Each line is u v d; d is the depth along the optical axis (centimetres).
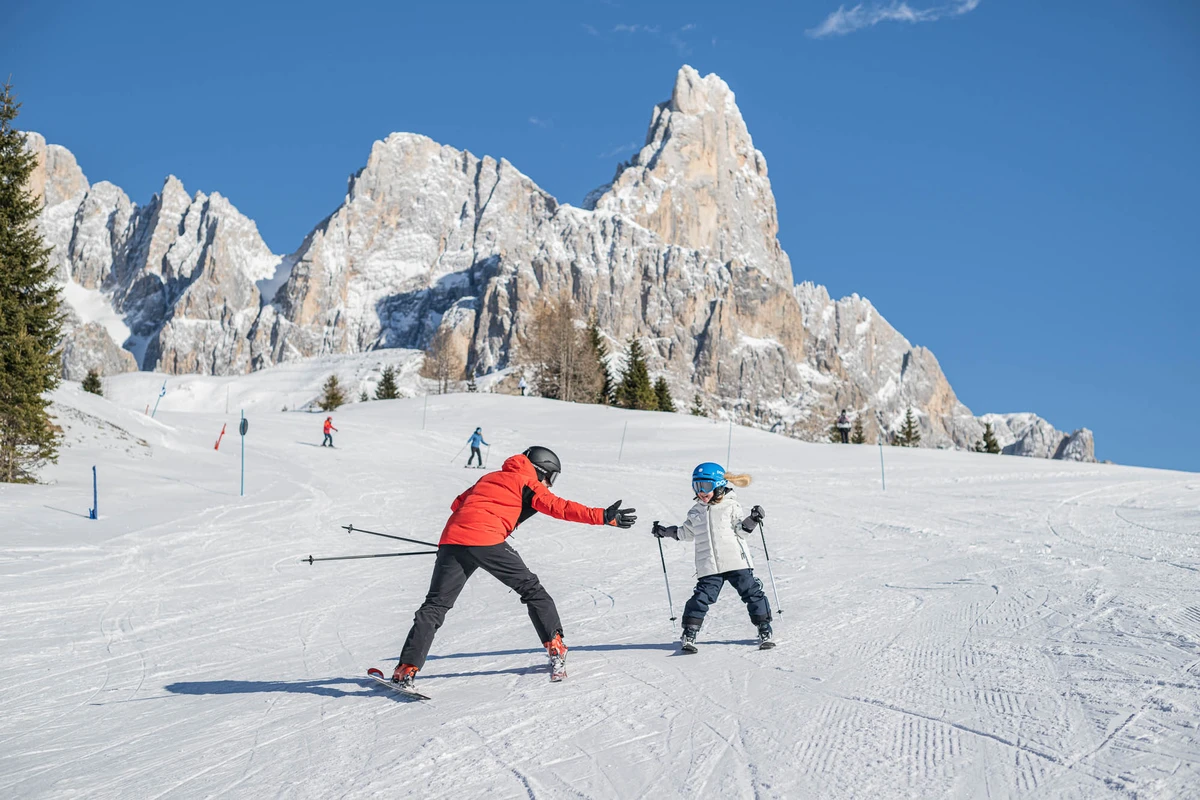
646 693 486
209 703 533
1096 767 326
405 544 1408
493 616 815
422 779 366
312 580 1055
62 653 694
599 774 358
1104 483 2105
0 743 464
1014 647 541
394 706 496
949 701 430
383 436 4019
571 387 9288
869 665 521
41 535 1278
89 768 414
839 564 1062
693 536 617
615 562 1205
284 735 450
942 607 714
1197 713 380
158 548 1260
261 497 1920
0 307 1967
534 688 514
